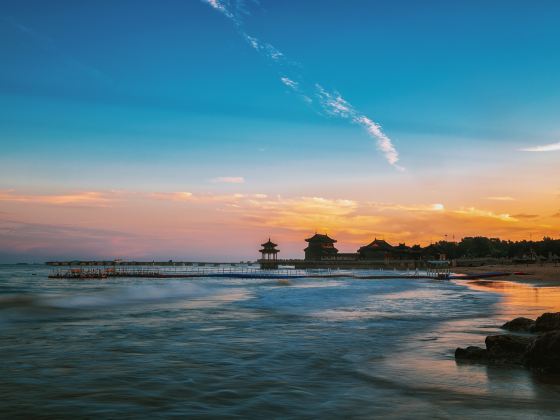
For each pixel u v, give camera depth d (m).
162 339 16.64
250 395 9.36
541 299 36.25
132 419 7.84
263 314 25.77
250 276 109.38
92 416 7.98
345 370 11.69
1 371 11.40
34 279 104.62
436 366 12.12
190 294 46.06
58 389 9.71
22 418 7.85
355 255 185.50
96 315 25.44
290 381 10.54
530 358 11.91
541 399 9.07
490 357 12.79
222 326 20.39
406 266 164.62
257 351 14.25
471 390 9.74
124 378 10.71
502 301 34.44
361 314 25.56
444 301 34.81
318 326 20.31
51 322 22.08
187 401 8.92
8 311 26.84
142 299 38.91
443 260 172.38
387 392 9.61
